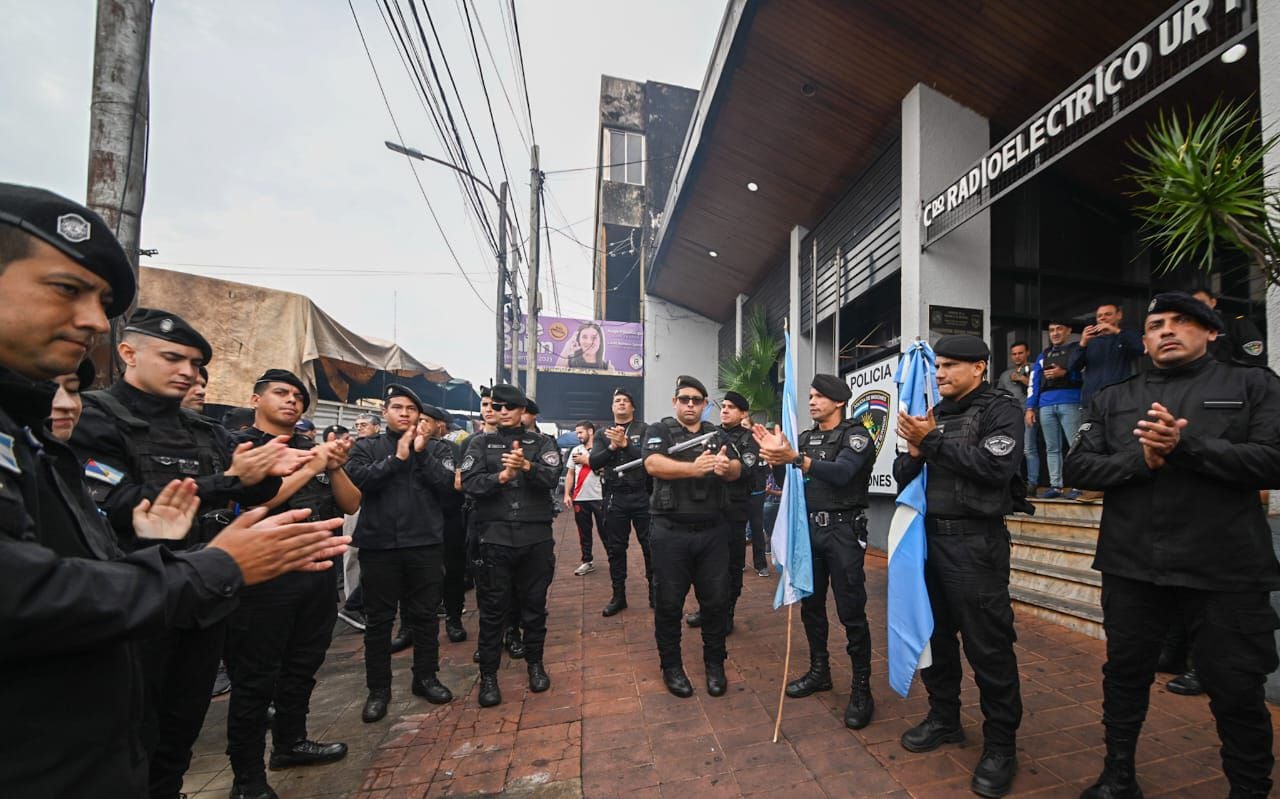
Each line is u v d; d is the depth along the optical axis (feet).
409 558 10.06
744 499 13.62
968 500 7.07
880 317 24.52
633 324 52.34
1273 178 8.12
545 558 10.61
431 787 7.40
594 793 7.08
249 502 6.23
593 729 8.76
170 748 6.05
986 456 6.85
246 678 7.13
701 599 10.10
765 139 23.65
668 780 7.29
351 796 7.29
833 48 18.12
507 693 10.27
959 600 7.12
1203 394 6.16
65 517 3.07
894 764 7.45
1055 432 16.31
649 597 16.56
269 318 21.11
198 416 7.01
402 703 10.02
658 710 9.32
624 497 15.39
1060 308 20.59
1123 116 11.60
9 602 2.25
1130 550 6.25
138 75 9.23
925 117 18.58
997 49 16.63
